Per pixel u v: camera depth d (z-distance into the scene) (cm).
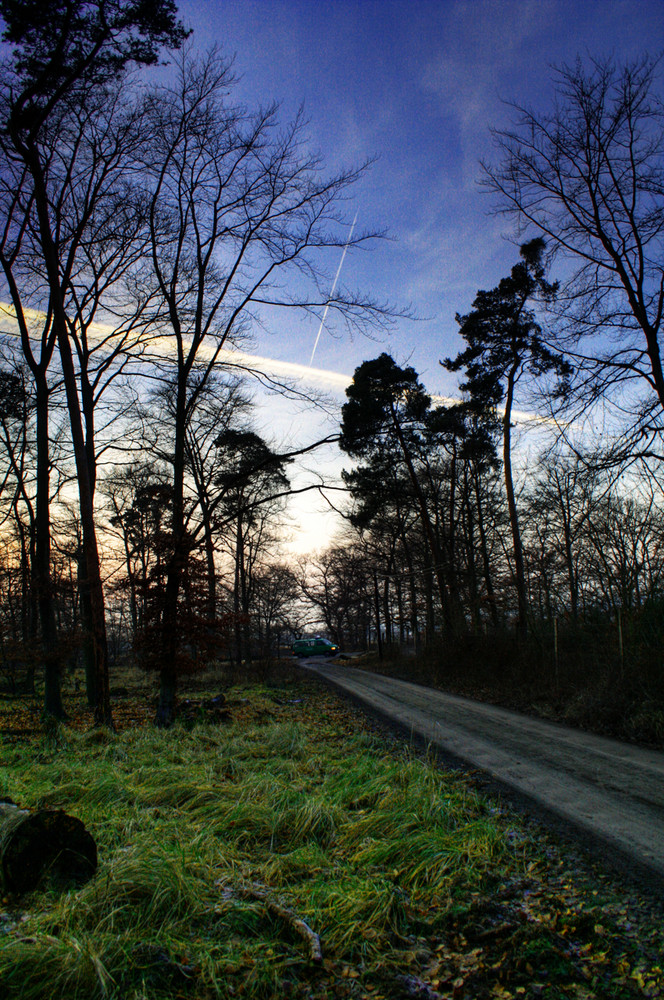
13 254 1405
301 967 353
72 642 1400
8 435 2034
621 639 1284
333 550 5366
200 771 762
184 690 2072
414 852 503
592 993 335
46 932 363
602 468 1238
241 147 1427
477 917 416
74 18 1184
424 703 1536
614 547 1847
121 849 488
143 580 1390
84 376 1603
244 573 3466
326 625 6456
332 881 451
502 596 2598
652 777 743
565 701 1302
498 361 2134
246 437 2558
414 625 3438
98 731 1089
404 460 2766
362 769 738
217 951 359
